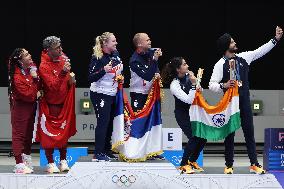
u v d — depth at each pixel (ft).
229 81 42.34
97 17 78.07
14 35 77.92
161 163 41.57
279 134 50.80
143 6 78.28
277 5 79.15
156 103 43.80
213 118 42.78
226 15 78.95
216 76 42.96
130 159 42.37
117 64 42.93
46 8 77.87
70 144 75.25
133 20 78.23
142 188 40.98
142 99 44.39
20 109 42.14
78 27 78.18
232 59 42.91
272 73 79.82
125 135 42.80
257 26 79.25
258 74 79.82
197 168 43.98
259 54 43.83
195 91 43.09
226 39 42.86
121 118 42.52
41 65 42.55
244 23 79.10
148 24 78.48
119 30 78.23
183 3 78.64
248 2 78.89
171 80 44.96
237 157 71.51
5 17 77.61
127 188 40.86
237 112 42.29
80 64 78.43
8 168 45.06
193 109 43.24
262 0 79.00
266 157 51.16
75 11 78.02
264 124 75.87
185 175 41.16
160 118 43.75
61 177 40.91
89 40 78.38
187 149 43.34
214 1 78.74
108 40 42.55
